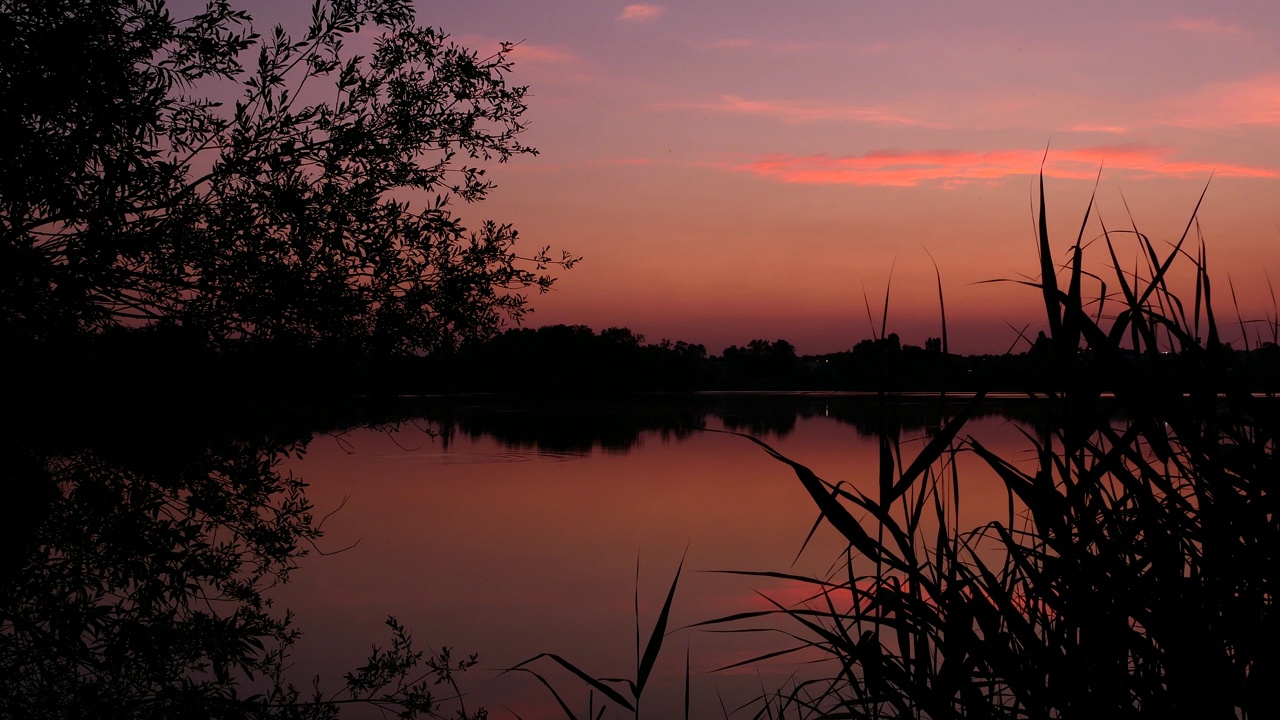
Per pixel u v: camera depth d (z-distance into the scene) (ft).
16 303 9.53
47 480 9.79
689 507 53.98
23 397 9.64
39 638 10.01
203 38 10.48
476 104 13.07
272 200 10.97
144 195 10.28
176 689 11.31
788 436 107.55
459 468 71.51
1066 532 3.41
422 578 35.32
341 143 11.71
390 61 12.48
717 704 21.34
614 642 27.63
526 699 22.17
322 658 24.34
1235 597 3.11
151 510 11.00
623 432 114.52
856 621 3.95
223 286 10.84
